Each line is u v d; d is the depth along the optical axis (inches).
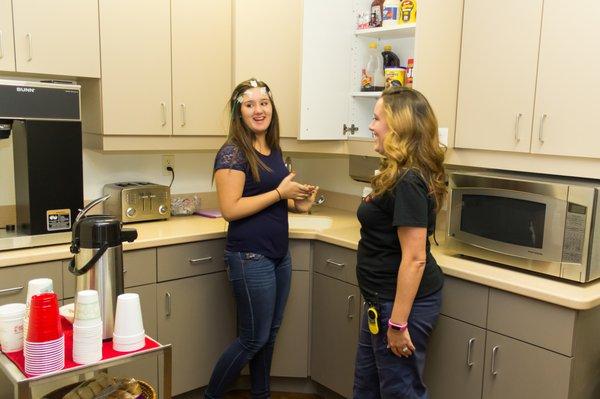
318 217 122.2
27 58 91.3
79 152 90.8
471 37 87.4
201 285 103.8
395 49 116.0
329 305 103.8
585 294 67.8
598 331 72.2
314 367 109.0
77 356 53.2
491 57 84.8
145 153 121.4
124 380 63.4
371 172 119.9
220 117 116.0
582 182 75.7
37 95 85.7
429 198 69.0
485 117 86.4
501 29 83.1
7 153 91.6
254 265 90.7
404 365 72.9
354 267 97.3
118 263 59.4
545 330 69.9
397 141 68.6
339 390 103.5
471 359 78.6
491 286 74.7
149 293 97.1
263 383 100.7
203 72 112.4
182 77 109.8
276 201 90.6
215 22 112.8
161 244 96.9
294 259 106.9
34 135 85.9
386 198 68.9
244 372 112.8
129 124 104.0
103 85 100.2
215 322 106.7
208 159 131.2
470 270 78.0
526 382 72.5
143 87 105.0
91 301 53.2
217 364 96.1
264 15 110.3
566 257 71.4
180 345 102.4
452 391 81.5
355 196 128.4
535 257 74.6
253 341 93.0
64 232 90.5
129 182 118.1
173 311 100.7
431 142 69.1
